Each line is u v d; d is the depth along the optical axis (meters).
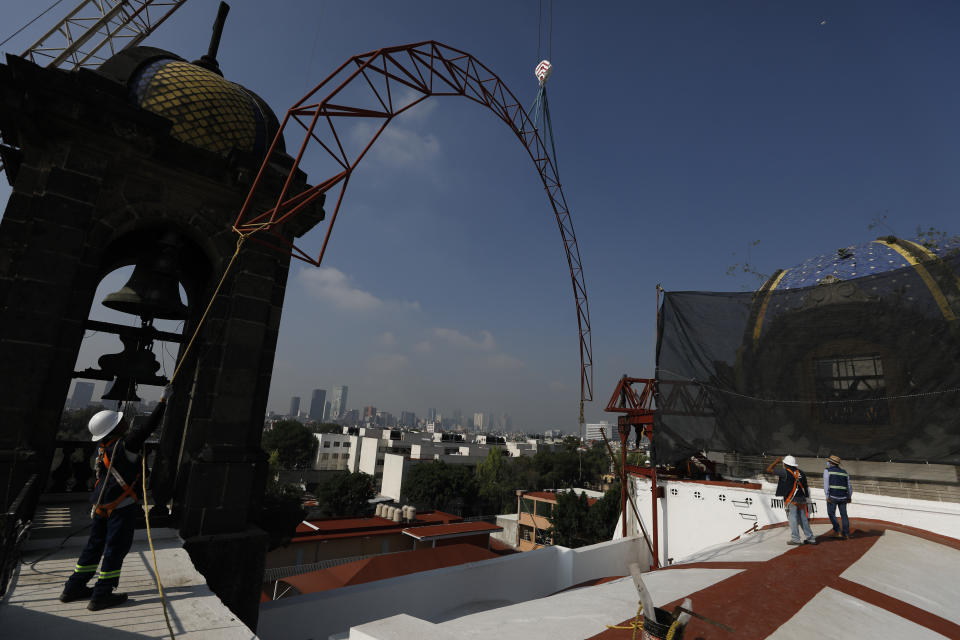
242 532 8.11
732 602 5.61
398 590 7.82
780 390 12.58
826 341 12.09
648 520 15.07
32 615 4.41
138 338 8.86
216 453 8.00
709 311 14.41
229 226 9.02
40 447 6.80
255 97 10.50
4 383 6.53
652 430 15.13
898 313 11.11
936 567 7.88
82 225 7.37
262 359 9.12
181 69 9.48
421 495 70.25
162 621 4.52
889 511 11.15
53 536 6.75
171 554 6.76
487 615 5.25
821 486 12.72
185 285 10.01
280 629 6.69
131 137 7.71
